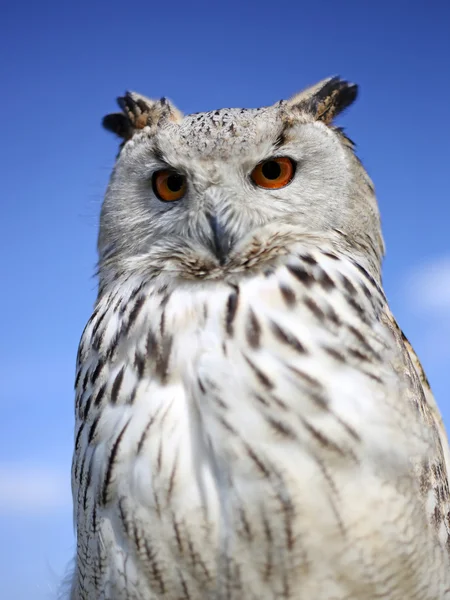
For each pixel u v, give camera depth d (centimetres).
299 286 71
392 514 67
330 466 67
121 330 72
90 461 71
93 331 74
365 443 67
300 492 66
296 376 68
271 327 69
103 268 79
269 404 67
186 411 69
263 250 74
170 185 78
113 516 70
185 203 77
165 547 68
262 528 67
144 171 79
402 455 68
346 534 67
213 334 69
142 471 68
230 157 77
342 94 84
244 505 67
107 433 70
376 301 72
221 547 67
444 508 71
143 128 81
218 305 71
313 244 74
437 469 71
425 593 69
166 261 75
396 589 68
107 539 70
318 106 81
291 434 67
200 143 77
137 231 78
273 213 76
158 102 83
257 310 70
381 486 67
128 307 73
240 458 67
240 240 74
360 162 81
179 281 73
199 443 68
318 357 68
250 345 69
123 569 69
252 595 68
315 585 67
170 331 70
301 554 67
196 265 74
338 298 71
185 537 68
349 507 67
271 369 68
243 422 67
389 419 68
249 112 79
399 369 70
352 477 67
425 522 69
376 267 79
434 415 79
